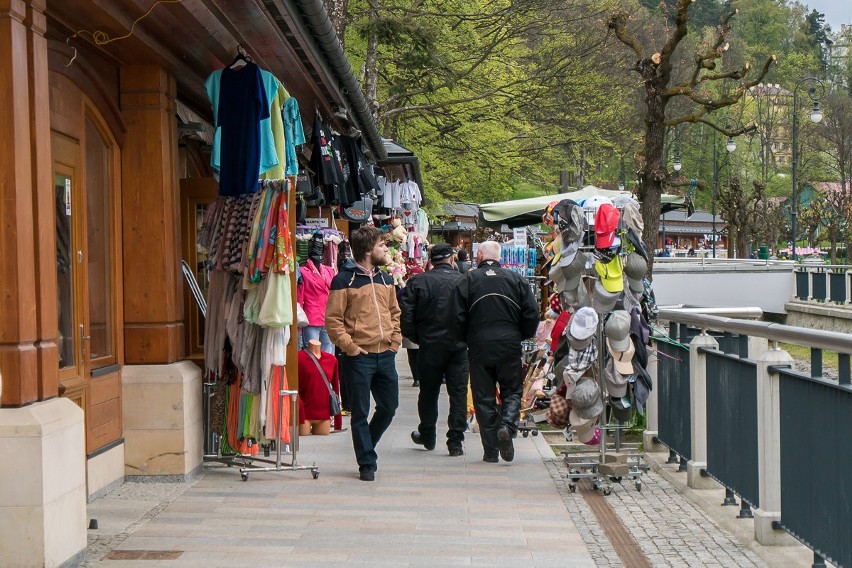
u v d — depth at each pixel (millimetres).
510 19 28469
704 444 7992
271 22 8008
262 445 9422
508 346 9422
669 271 36000
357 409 8641
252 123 8125
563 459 9727
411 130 30328
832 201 65188
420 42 23672
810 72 90188
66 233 7047
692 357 8047
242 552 6168
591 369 8383
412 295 9961
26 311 5387
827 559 5223
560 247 8672
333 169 11453
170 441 8250
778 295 38188
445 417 12914
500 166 32594
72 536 5629
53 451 5383
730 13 14656
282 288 8133
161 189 8203
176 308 8406
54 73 6852
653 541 6496
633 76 31000
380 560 6012
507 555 6141
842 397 5023
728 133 14562
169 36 7680
